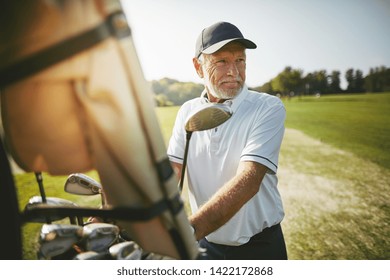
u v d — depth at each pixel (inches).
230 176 73.7
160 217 31.5
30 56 26.8
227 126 72.8
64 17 26.2
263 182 73.3
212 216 51.8
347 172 305.7
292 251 149.3
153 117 30.5
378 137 563.5
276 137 67.9
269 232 76.7
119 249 41.5
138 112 29.0
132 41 29.0
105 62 27.1
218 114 47.5
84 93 27.6
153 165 30.1
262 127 67.7
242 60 73.7
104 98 27.8
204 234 50.6
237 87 72.9
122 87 27.9
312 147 467.8
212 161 74.9
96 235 42.6
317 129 711.1
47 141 29.9
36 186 216.8
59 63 26.7
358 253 147.1
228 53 71.9
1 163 32.9
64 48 26.5
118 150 28.7
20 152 31.1
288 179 282.0
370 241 159.3
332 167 330.0
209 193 76.9
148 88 30.7
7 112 29.6
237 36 71.8
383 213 196.5
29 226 139.6
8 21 26.7
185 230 33.5
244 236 74.2
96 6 26.6
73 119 29.1
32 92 28.2
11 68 27.3
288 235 167.2
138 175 29.3
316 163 352.5
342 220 186.2
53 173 32.1
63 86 27.8
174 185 32.0
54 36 26.5
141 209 30.3
